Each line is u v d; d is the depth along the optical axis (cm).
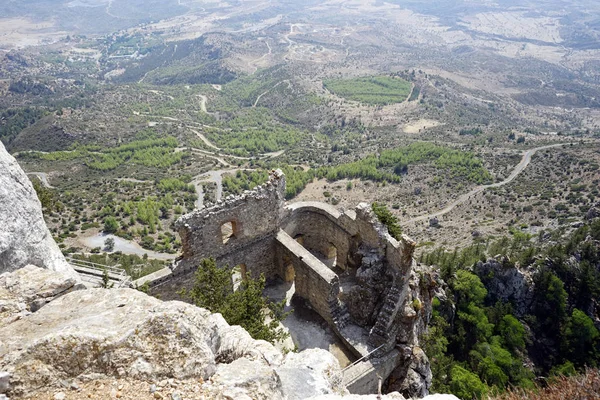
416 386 2823
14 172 1547
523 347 6328
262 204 3108
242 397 1002
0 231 1360
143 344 1036
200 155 18862
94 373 972
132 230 10800
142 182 14975
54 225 10850
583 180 12812
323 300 2970
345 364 2738
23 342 987
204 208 2808
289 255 3191
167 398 966
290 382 1273
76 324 1041
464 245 10031
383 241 3045
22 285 1258
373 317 2956
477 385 4462
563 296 6956
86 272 2756
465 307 6397
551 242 8750
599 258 7656
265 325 2303
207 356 1080
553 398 1134
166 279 2767
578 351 6500
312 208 3612
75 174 16038
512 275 7225
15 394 893
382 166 16600
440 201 13525
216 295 2256
